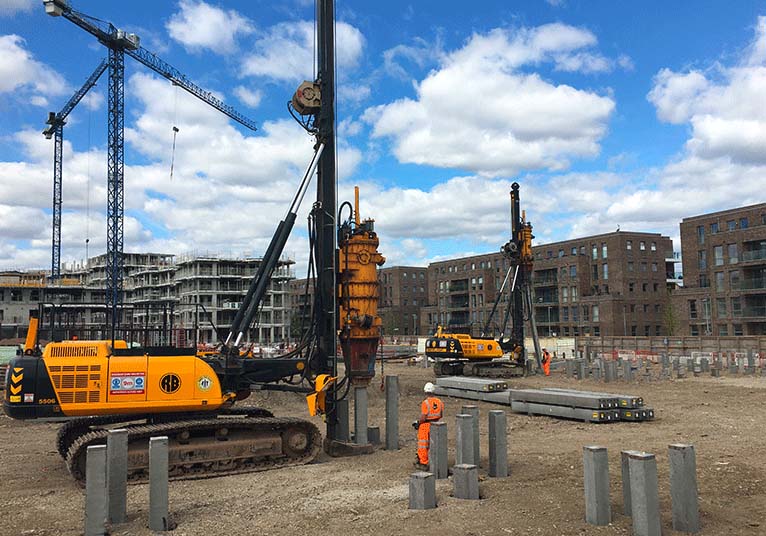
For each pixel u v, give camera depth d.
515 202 32.19
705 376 30.98
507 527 7.62
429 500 8.49
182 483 10.28
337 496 9.29
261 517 8.29
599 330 75.00
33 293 78.44
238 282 94.25
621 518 7.90
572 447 13.02
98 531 7.56
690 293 65.00
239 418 11.43
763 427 15.38
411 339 75.50
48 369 10.49
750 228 57.81
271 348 52.94
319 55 13.14
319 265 12.85
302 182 12.70
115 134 73.69
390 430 13.21
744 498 8.81
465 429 10.27
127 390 10.79
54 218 97.38
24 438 15.68
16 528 8.03
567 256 80.38
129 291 109.75
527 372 31.47
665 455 11.95
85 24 70.25
